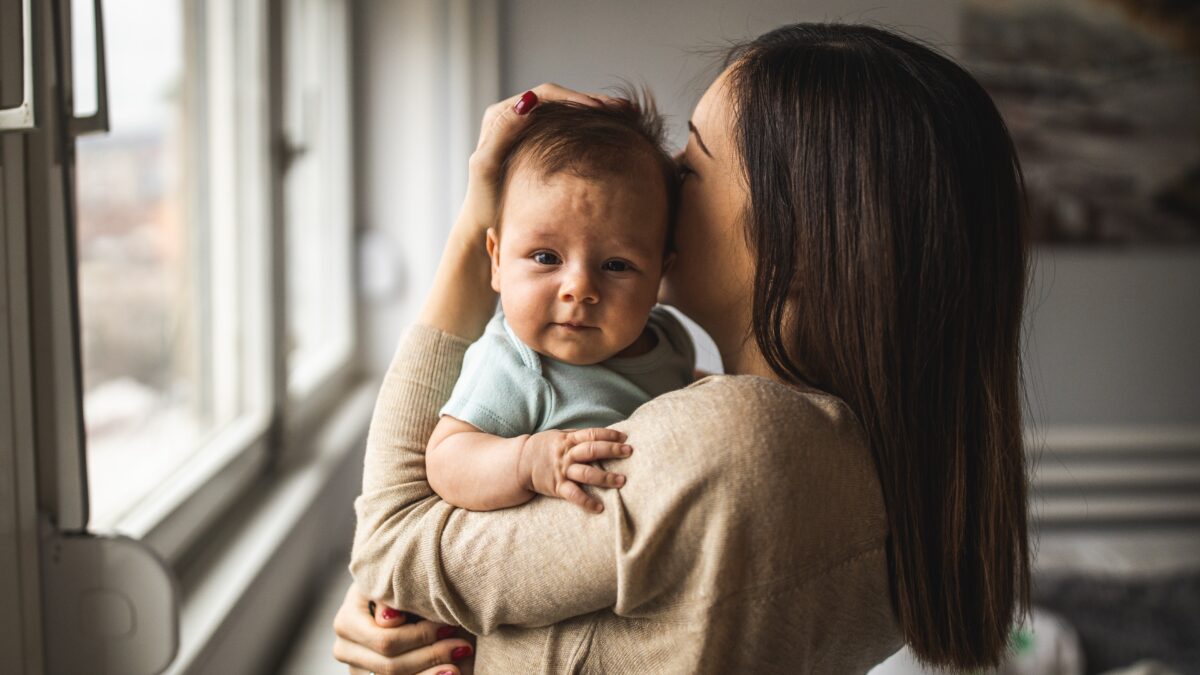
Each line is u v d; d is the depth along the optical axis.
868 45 0.81
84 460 1.06
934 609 0.79
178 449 1.89
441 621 0.84
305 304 2.99
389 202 3.43
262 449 2.24
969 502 0.79
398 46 3.35
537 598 0.75
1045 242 3.34
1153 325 3.39
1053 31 3.25
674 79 3.26
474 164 0.86
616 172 0.81
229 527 1.93
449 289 0.89
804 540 0.73
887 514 0.78
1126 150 3.31
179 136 1.89
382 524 0.83
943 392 0.78
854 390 0.78
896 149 0.76
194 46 1.99
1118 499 3.29
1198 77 3.29
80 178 1.44
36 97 0.82
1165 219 3.34
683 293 0.89
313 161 3.11
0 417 0.96
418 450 0.85
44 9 0.97
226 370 2.22
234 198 2.21
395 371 0.88
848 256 0.76
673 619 0.74
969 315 0.78
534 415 0.82
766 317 0.79
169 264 1.84
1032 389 3.35
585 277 0.80
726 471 0.71
